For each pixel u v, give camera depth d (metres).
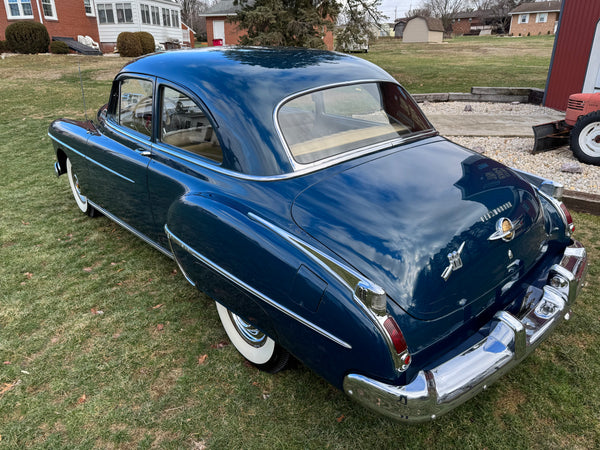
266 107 2.42
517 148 7.12
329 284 1.84
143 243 4.34
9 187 5.91
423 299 1.85
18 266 3.90
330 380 1.99
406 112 2.95
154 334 3.02
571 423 2.29
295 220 2.10
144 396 2.51
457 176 2.31
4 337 2.99
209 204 2.38
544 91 10.98
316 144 2.42
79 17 28.77
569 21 9.92
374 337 1.73
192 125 2.73
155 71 3.07
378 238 1.91
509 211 2.22
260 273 2.08
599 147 5.92
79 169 4.20
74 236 4.48
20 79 16.66
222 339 2.98
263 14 15.30
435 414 1.80
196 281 2.53
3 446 2.21
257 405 2.44
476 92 12.20
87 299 3.42
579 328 2.98
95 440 2.24
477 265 2.01
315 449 2.18
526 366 2.68
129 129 3.44
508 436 2.23
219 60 2.88
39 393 2.53
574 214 4.70
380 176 2.25
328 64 2.92
